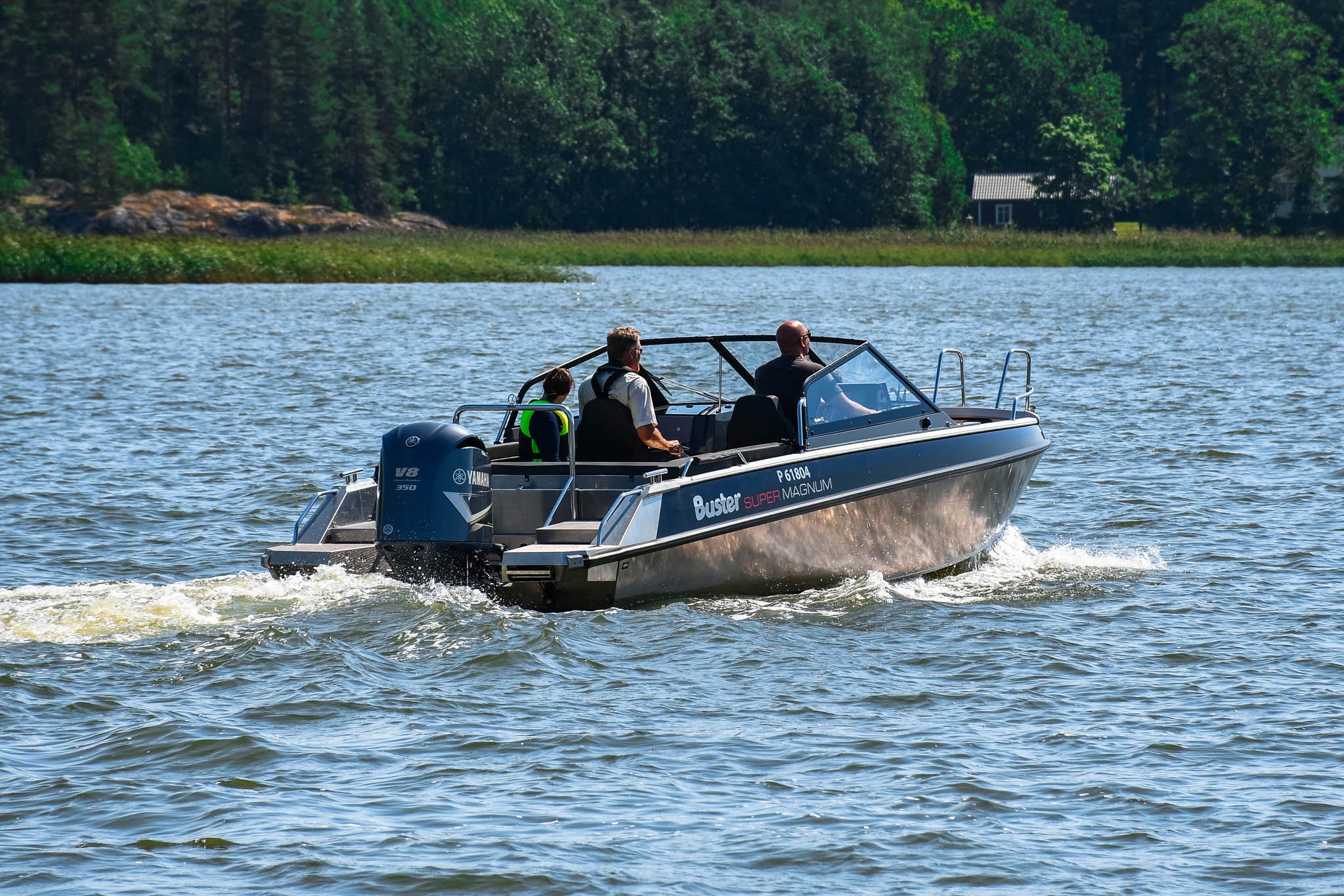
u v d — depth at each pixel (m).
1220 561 40.38
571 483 34.34
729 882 20.47
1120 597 36.41
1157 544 42.97
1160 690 28.69
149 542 42.50
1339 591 36.62
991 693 28.45
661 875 20.62
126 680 28.27
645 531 32.75
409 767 24.48
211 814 22.56
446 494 32.84
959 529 40.28
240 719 26.42
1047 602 35.88
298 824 22.23
